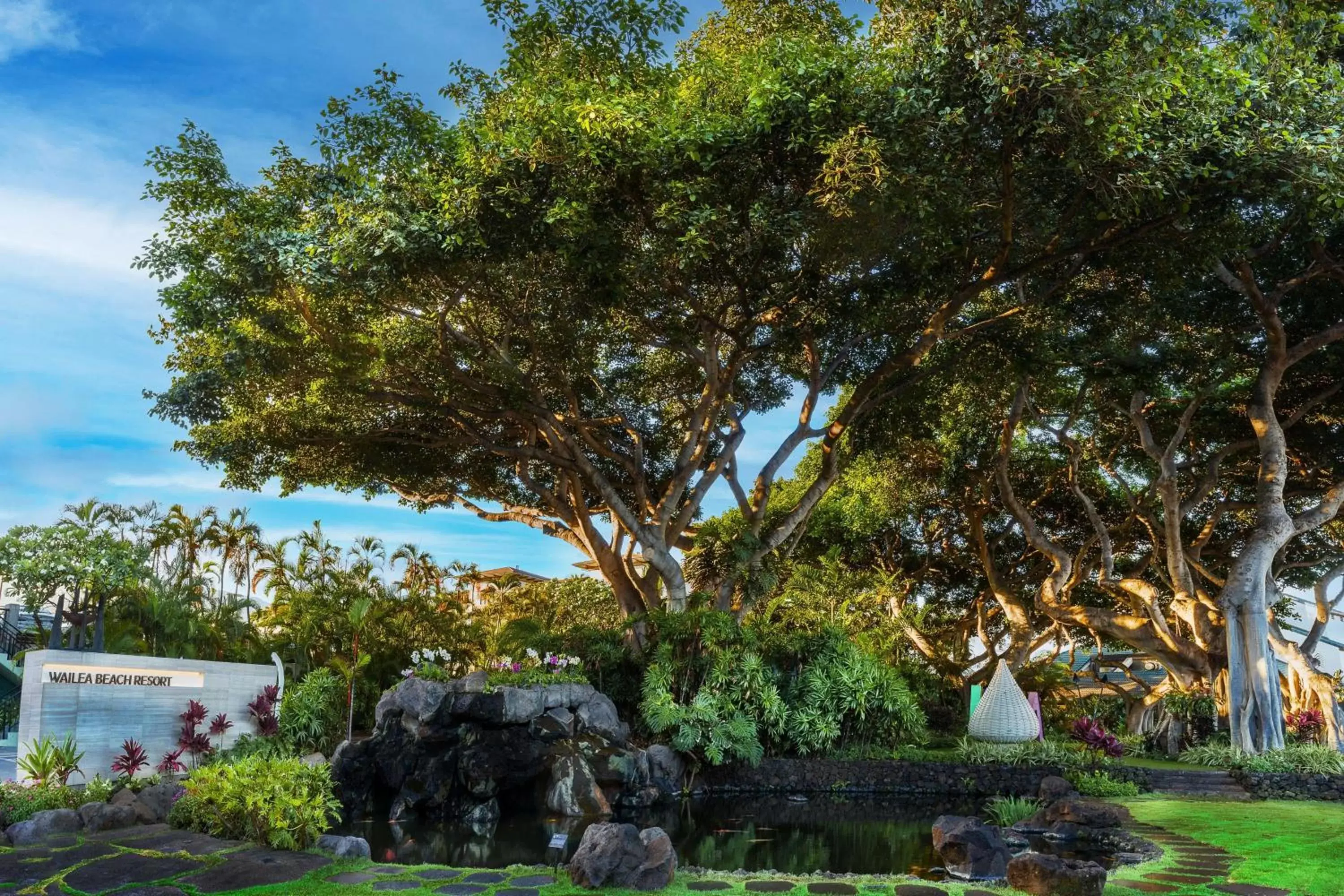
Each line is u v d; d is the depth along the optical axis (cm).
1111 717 2917
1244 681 2144
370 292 1678
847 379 2517
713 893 836
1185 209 1525
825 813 1631
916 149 1452
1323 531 2975
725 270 1859
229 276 1752
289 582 3300
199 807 1034
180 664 1600
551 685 1811
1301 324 2417
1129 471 3069
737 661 2058
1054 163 1557
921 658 3078
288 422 2078
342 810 1573
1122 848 1177
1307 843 1163
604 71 1716
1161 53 1348
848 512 3312
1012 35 1320
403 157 1659
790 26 2062
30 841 966
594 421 2372
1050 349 2177
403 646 2566
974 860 1006
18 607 2402
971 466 3056
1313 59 1619
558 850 1226
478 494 2717
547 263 1825
